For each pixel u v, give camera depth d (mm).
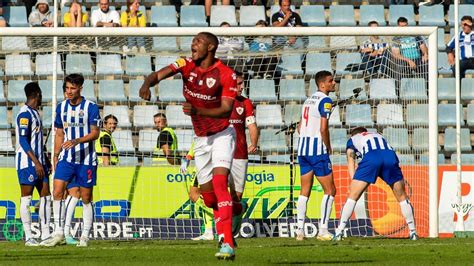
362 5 40312
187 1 41531
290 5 38938
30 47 31828
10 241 26641
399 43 29172
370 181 24141
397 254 18266
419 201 28094
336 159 31547
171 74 15828
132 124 32969
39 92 23641
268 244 22594
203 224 27625
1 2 40875
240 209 20469
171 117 33031
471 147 34438
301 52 28906
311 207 27891
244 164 22203
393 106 30797
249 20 39625
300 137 24797
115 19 37750
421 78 30266
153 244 23734
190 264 15516
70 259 17172
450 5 40312
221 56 29188
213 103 16094
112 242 25250
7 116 33750
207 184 16891
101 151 28031
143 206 27812
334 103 30234
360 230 27781
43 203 24156
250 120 23062
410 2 41188
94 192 27766
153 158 28219
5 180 27984
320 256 17703
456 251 19141
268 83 33281
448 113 35719
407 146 30094
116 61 34594
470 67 36875
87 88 34406
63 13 40125
